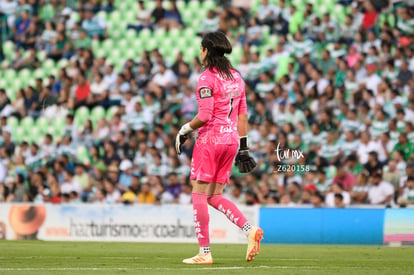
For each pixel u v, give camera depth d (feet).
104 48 181.47
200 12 181.47
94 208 108.06
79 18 184.44
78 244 97.76
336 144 145.48
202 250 61.72
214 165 60.49
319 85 156.46
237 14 177.27
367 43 164.76
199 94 59.57
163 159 152.76
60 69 174.91
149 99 163.84
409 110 151.33
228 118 60.80
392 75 158.61
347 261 71.41
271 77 163.84
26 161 161.48
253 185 141.08
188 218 105.70
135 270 54.54
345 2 171.83
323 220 106.01
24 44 183.42
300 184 138.10
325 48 166.91
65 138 162.81
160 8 182.80
